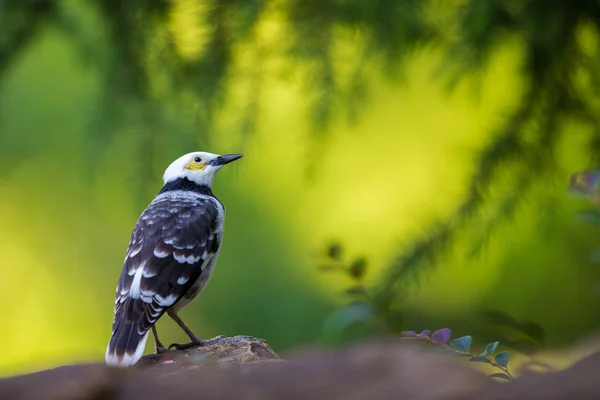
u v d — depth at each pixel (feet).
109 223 72.69
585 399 12.73
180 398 14.99
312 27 34.45
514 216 35.32
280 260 68.64
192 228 31.83
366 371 14.76
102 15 37.09
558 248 50.44
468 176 35.32
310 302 67.46
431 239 34.73
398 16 34.53
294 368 15.20
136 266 30.55
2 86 38.27
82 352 68.08
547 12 34.17
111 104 37.14
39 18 37.73
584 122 35.65
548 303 53.47
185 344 30.89
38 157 68.44
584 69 35.29
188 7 37.04
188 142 35.81
